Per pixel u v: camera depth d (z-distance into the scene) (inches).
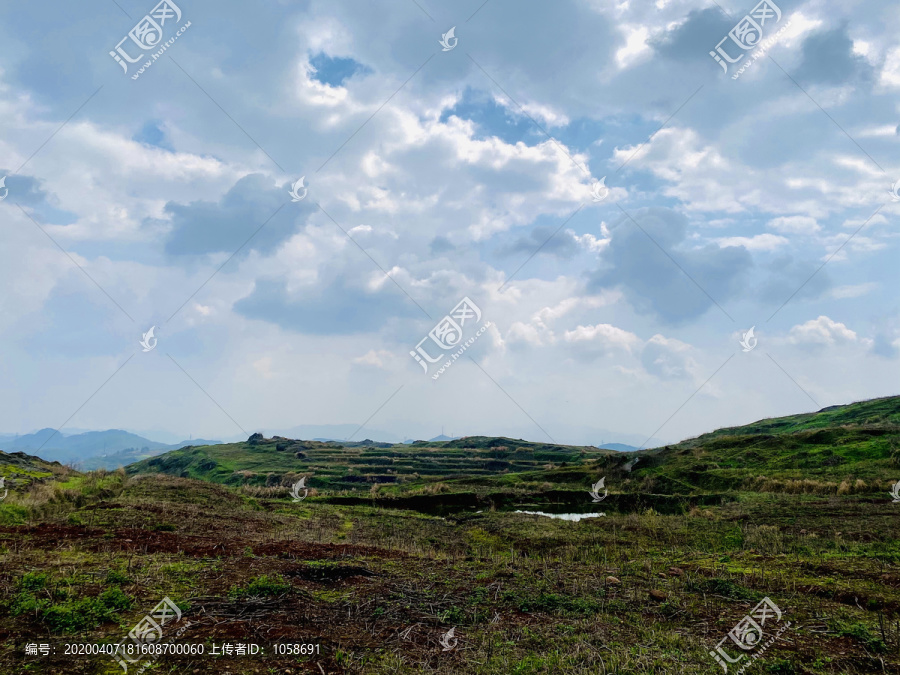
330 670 277.4
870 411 2155.5
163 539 575.2
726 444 1771.7
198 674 261.1
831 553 601.0
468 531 973.8
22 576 370.0
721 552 665.0
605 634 354.9
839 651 323.9
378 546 687.1
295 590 397.1
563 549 754.2
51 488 805.9
